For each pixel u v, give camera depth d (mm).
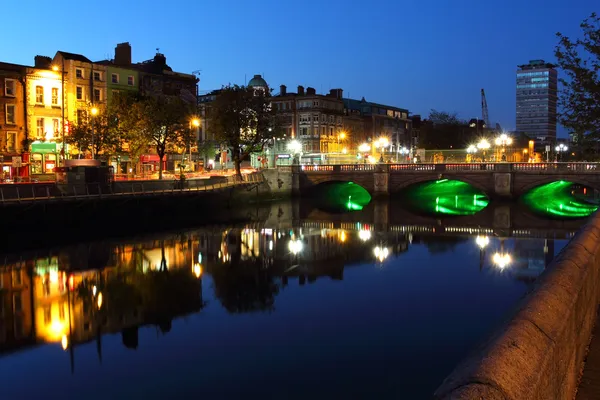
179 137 71750
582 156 20250
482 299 25469
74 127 59250
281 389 15617
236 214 66125
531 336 3613
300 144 107000
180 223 56312
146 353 18969
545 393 3463
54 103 65625
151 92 78750
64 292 27844
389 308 24141
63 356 18828
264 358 18234
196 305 25297
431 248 40438
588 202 83688
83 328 22016
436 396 2789
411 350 18781
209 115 89062
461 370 3037
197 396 15383
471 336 20172
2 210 39719
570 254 6840
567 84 18484
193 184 61438
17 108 61938
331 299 25984
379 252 39125
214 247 42031
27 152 61281
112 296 27000
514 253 37844
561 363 4230
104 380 16594
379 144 112938
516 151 138125
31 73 63094
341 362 17797
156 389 15945
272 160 108750
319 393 15375
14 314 23844
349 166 82125
